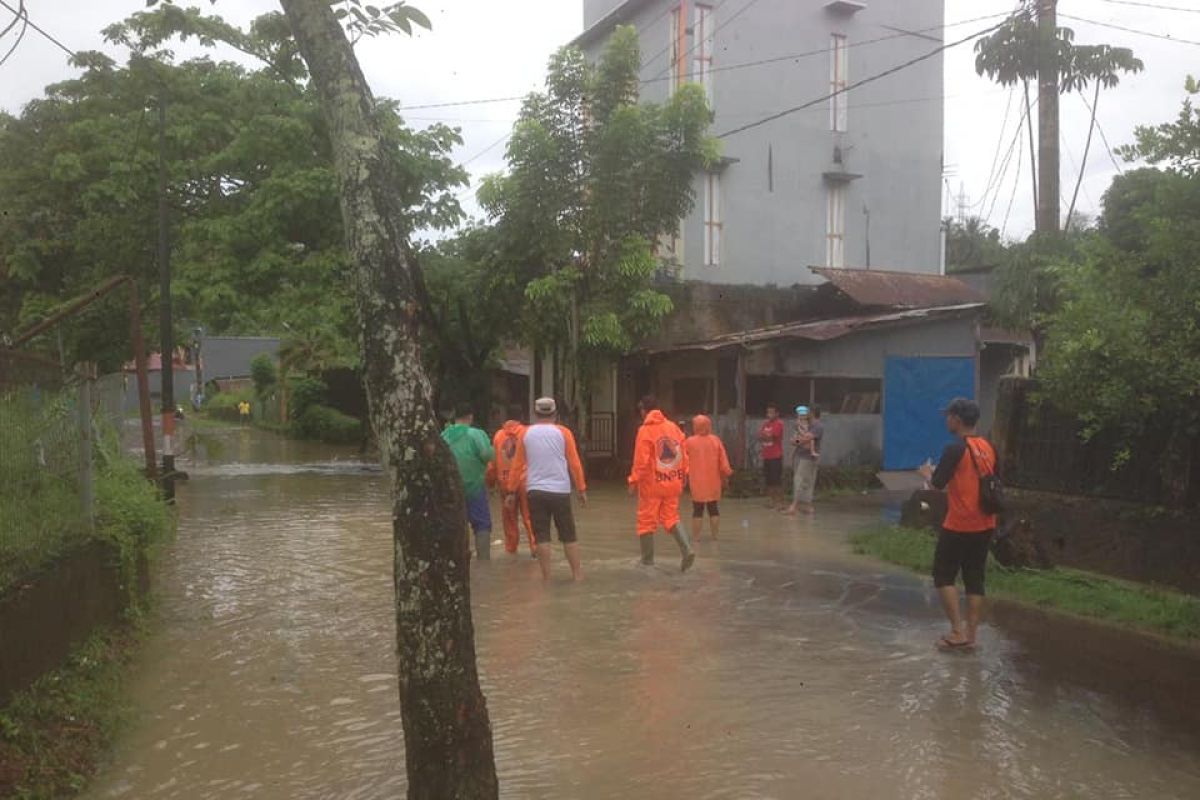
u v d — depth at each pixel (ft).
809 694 19.58
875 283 64.08
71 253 71.82
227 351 212.02
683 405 63.77
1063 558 31.78
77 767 15.67
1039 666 21.53
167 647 23.16
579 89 59.72
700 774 15.67
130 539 23.98
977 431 61.36
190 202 68.69
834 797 14.80
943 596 22.91
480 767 11.38
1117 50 42.52
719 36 68.59
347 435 106.22
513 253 61.26
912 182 75.51
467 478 33.04
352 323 64.39
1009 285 44.62
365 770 15.97
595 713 18.49
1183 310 24.85
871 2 73.51
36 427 20.38
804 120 71.56
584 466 62.54
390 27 14.08
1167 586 27.91
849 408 57.62
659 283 65.26
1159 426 28.99
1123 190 40.65
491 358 86.38
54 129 72.08
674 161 59.77
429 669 11.18
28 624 17.60
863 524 43.47
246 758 16.46
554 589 29.35
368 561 34.71
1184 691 19.79
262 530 42.50
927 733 17.43
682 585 30.01
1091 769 15.85
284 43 15.83
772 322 68.74
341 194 11.77
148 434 40.63
